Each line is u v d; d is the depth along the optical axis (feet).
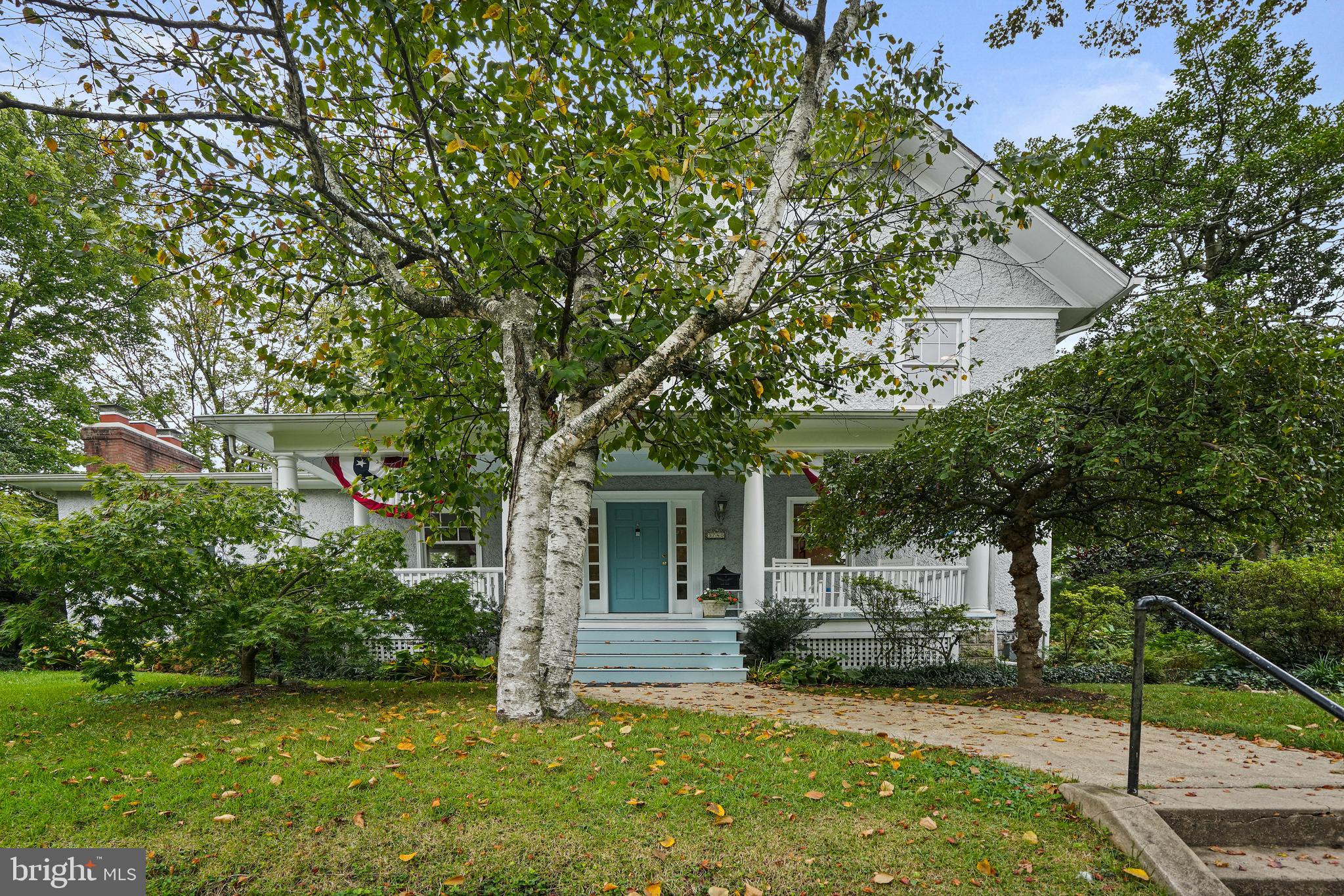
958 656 36.60
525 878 10.50
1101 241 68.49
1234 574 36.68
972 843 11.69
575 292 21.71
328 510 45.27
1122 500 25.48
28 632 21.15
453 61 17.74
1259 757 17.54
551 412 21.31
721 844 11.46
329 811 12.27
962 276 41.75
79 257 54.13
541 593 18.21
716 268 22.95
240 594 24.31
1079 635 38.83
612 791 13.17
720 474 26.40
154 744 16.58
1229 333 20.80
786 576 37.01
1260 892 10.98
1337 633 32.14
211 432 74.69
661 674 32.17
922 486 26.43
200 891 10.26
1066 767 15.80
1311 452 19.52
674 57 20.27
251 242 21.68
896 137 22.08
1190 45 59.82
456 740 16.16
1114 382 22.15
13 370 59.26
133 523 21.31
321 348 23.07
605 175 17.07
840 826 12.15
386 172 22.71
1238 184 62.85
